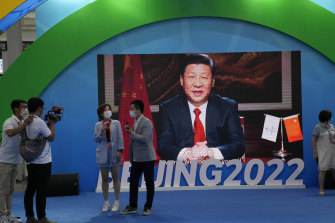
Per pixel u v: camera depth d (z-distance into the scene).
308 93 6.20
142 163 4.44
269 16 6.14
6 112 6.03
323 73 6.21
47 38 6.09
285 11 6.16
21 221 4.12
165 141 6.13
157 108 6.16
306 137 6.18
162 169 6.07
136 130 4.41
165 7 6.12
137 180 4.47
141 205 4.94
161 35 6.18
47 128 3.79
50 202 5.30
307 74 6.20
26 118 3.83
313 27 6.16
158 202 5.11
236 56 6.19
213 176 6.14
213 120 6.15
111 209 4.75
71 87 6.15
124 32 6.18
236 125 6.15
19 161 4.04
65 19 6.09
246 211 4.47
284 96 6.18
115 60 6.16
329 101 6.21
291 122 6.17
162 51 6.18
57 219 4.25
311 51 6.21
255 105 6.17
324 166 5.34
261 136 6.16
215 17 6.18
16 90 6.06
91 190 6.12
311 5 6.16
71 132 6.13
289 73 6.19
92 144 6.14
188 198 5.36
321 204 4.79
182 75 6.17
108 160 4.57
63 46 6.10
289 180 6.09
